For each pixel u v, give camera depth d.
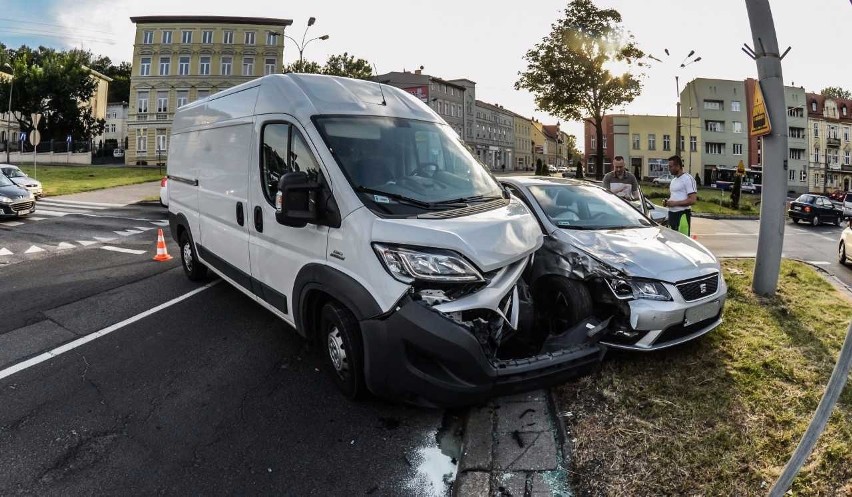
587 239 4.64
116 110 68.31
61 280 6.93
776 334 4.69
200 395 3.75
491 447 3.04
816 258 12.12
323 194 3.49
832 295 6.31
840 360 1.75
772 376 3.83
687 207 8.12
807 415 3.27
